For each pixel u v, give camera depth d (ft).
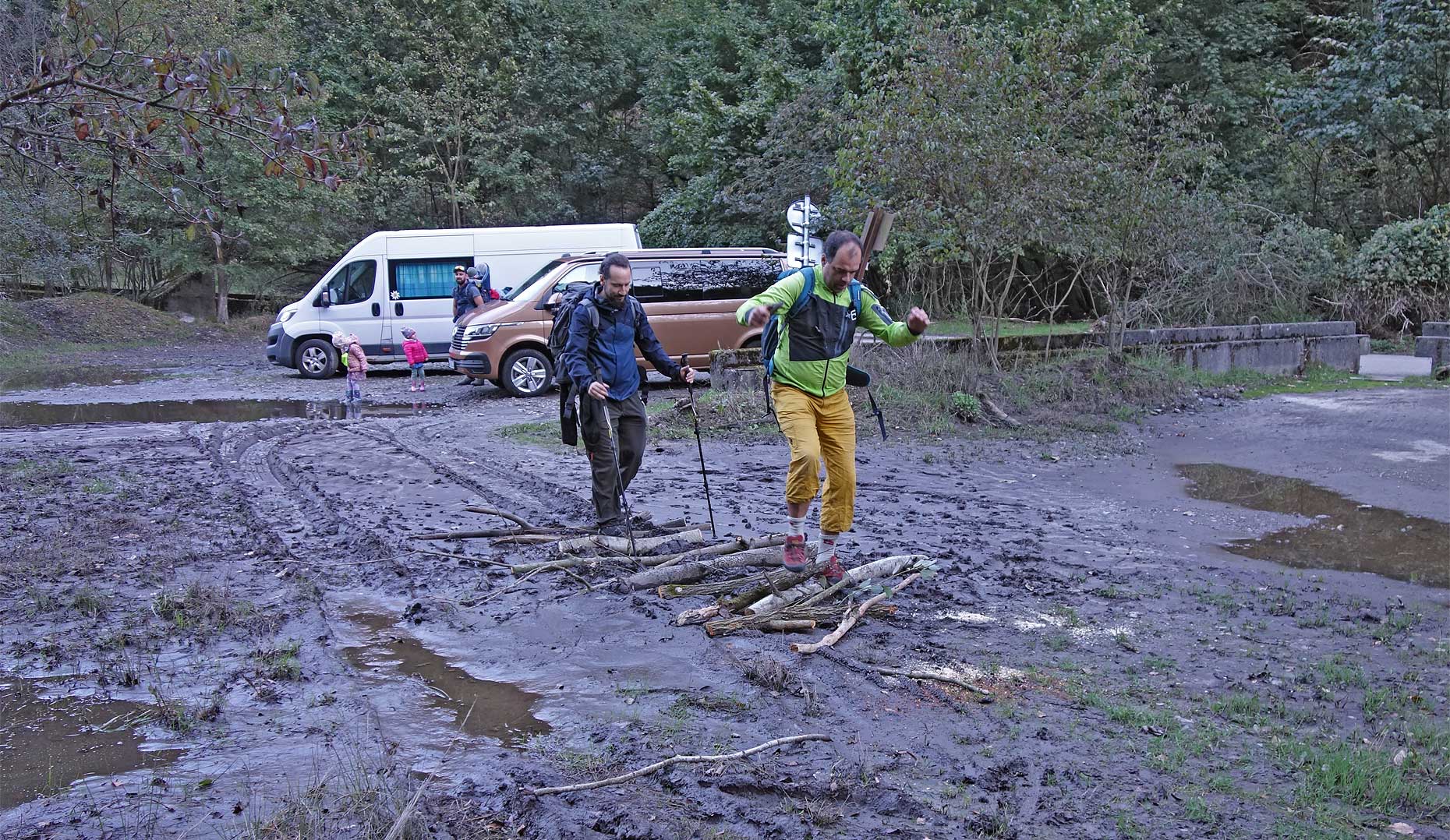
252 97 16.26
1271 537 27.35
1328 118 80.33
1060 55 51.13
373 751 12.55
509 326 53.31
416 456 34.91
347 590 19.48
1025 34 56.90
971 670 16.15
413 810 10.69
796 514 18.76
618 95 122.31
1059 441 41.34
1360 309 71.61
